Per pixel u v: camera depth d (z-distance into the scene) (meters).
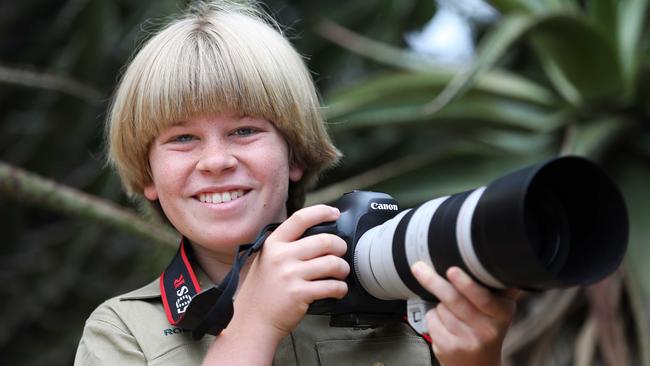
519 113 3.44
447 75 3.34
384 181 3.26
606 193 1.20
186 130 1.51
